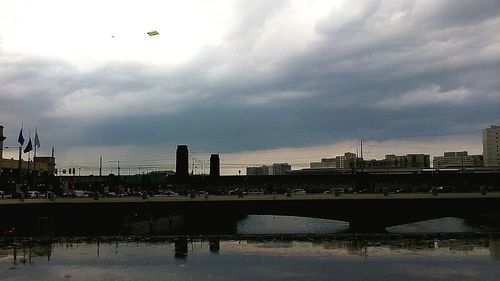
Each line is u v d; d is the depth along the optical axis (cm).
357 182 17038
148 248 6384
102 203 11200
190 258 5628
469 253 5703
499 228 12688
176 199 11450
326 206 11319
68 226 11431
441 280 4453
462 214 11081
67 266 5250
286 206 11362
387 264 5144
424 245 6325
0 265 5331
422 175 16725
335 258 5497
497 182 16212
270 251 6022
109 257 5741
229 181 18575
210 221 15462
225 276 4691
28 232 10925
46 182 19588
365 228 11175
